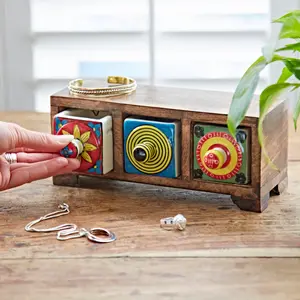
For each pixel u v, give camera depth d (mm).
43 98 1539
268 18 1479
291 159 1123
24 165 998
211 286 810
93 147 1004
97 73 1553
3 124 967
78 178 1048
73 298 792
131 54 1516
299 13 853
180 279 823
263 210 971
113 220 952
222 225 936
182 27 1502
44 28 1513
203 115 957
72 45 1504
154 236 912
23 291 806
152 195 1020
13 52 1508
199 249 881
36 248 888
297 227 929
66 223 945
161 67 1534
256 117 935
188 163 982
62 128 1012
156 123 978
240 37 1482
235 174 963
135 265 851
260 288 805
